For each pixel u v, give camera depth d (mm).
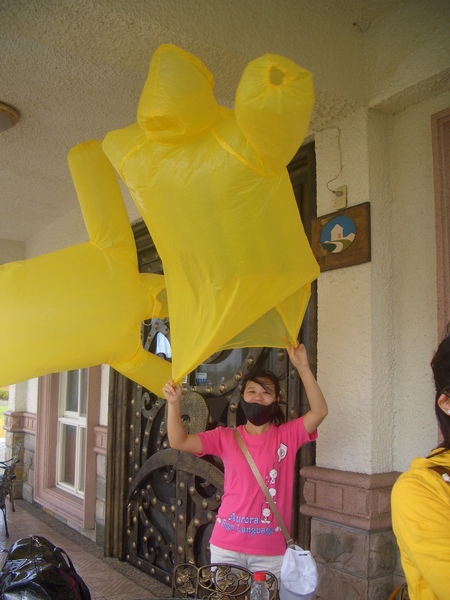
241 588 2057
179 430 2561
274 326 2539
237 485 2535
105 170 2322
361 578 2652
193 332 2029
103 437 5398
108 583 4324
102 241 2328
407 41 2754
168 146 1701
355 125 2971
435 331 2703
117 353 2387
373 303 2816
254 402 2596
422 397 2732
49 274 2225
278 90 1374
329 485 2830
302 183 3408
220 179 1651
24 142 4406
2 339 2131
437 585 1146
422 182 2826
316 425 2584
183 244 1847
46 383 7062
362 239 2850
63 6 2201
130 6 2277
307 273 2002
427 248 2775
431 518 1211
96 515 5445
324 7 2850
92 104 3727
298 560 2211
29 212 6492
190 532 3953
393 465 2811
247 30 2586
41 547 2320
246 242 1780
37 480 6953
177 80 1561
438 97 2793
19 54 3084
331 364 2969
